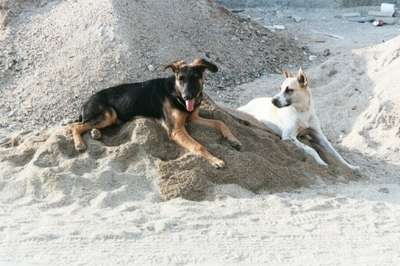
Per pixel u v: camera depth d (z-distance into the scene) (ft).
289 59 48.88
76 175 28.53
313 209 27.12
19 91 41.19
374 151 34.96
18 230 24.61
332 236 24.84
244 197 28.14
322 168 30.99
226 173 28.63
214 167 28.63
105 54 42.14
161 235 24.48
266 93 42.98
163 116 29.91
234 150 29.76
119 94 30.91
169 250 23.40
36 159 29.35
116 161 29.14
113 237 24.13
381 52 43.11
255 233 24.84
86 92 40.40
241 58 47.09
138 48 43.11
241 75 45.75
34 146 30.50
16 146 31.65
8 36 44.73
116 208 26.91
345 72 42.22
